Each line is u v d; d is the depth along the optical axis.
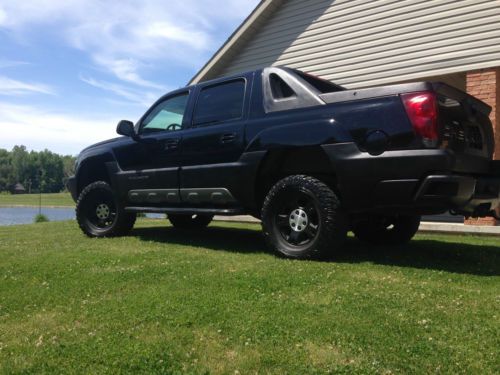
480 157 3.88
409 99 3.40
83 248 4.76
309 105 4.03
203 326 2.38
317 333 2.25
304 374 1.87
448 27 7.77
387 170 3.45
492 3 7.31
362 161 3.56
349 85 9.04
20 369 1.95
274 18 10.34
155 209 5.22
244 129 4.37
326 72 9.40
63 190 141.12
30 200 77.69
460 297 2.79
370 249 4.68
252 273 3.43
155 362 1.99
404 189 3.40
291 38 10.00
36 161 139.62
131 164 5.49
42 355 2.09
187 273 3.51
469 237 6.14
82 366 1.97
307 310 2.57
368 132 3.56
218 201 4.56
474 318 2.42
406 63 8.27
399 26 8.38
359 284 3.11
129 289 3.11
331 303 2.68
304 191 3.90
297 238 4.07
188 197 4.84
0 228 7.88
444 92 3.47
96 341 2.22
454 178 3.22
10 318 2.60
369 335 2.21
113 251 4.53
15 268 3.77
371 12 8.77
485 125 4.15
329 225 3.78
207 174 4.63
